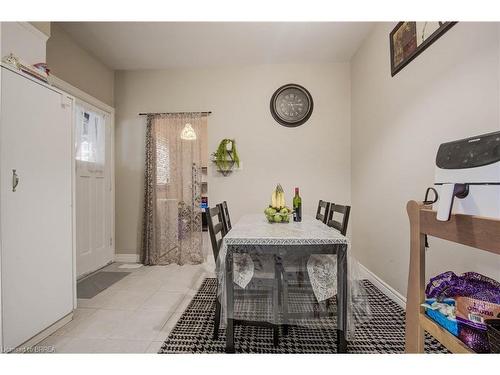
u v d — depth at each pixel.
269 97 3.55
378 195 2.64
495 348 0.79
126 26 2.67
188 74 3.62
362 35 2.88
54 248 1.78
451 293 1.03
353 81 3.35
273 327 1.62
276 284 1.63
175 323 1.97
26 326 1.58
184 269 3.32
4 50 1.79
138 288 2.68
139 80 3.66
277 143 3.54
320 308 1.68
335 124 3.50
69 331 1.84
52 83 2.61
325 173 3.51
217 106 3.59
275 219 2.11
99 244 3.37
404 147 2.14
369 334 1.78
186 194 3.56
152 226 3.54
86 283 2.83
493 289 0.98
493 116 1.32
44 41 2.11
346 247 1.50
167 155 3.59
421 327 1.07
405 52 2.10
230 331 1.56
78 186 3.03
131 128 3.68
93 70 3.26
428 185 1.83
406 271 2.14
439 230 0.97
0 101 1.42
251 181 3.56
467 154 0.90
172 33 2.80
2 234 1.43
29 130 1.59
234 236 1.58
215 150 3.60
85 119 3.16
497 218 0.77
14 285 1.50
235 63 3.51
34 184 1.63
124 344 1.70
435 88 1.75
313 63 3.51
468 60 1.47
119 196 3.69
